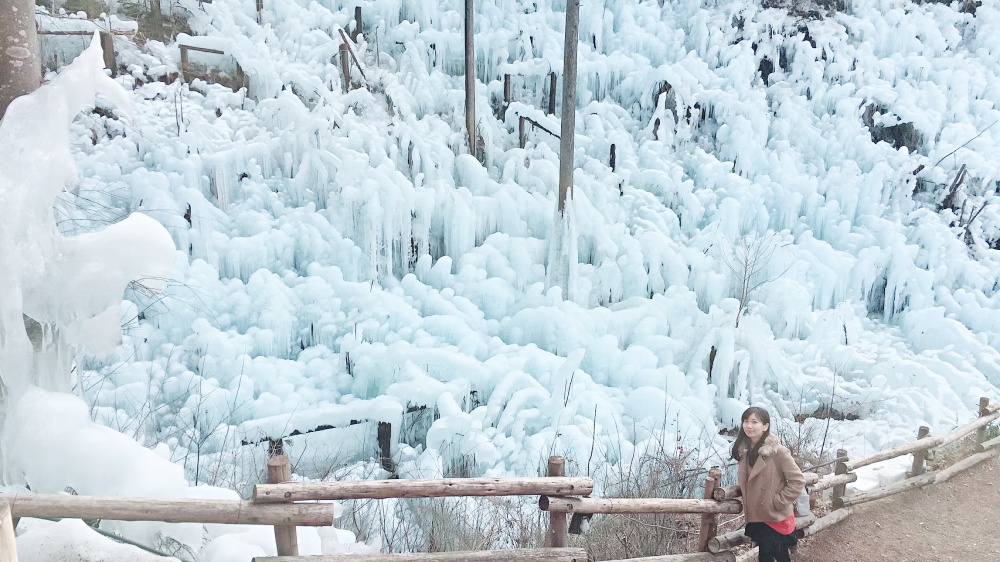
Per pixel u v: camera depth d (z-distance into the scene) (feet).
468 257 34.99
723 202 40.52
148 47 37.42
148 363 25.88
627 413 29.76
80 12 35.12
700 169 43.34
